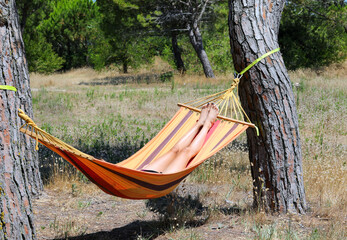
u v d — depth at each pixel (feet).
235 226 15.06
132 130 36.94
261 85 15.23
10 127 10.16
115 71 117.91
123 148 28.71
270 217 15.66
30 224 10.45
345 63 90.43
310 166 22.36
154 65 117.91
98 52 114.93
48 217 16.88
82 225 16.08
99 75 115.03
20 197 10.09
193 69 89.71
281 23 89.71
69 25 140.36
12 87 10.36
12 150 10.05
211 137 16.29
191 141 16.06
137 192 12.15
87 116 44.21
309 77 73.56
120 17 81.92
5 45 10.68
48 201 19.07
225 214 16.90
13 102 10.45
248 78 15.42
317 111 41.73
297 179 15.93
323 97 47.85
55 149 10.09
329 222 14.99
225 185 21.91
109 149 27.91
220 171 23.11
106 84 83.05
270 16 15.75
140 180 11.35
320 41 88.53
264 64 15.12
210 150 15.39
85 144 29.35
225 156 26.27
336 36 87.56
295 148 15.78
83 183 21.93
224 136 15.62
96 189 21.29
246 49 15.24
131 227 15.89
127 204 19.36
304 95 49.03
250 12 15.30
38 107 48.34
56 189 20.81
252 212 15.99
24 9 78.74
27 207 10.32
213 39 94.12
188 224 15.78
